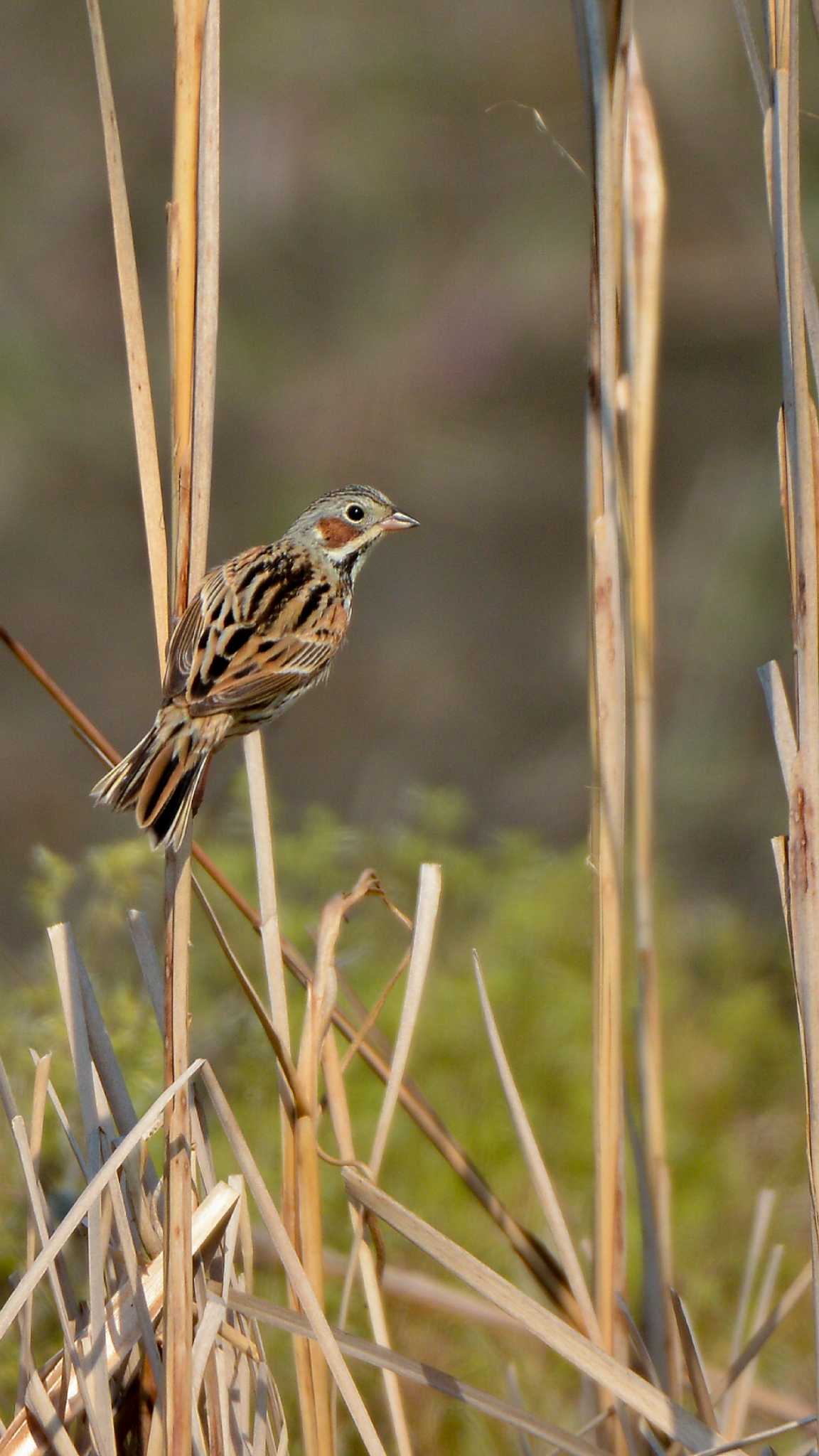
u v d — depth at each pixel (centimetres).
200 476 581
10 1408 760
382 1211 603
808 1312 971
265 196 2798
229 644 671
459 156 2814
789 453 571
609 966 645
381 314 2811
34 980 949
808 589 571
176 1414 557
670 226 2652
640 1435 659
